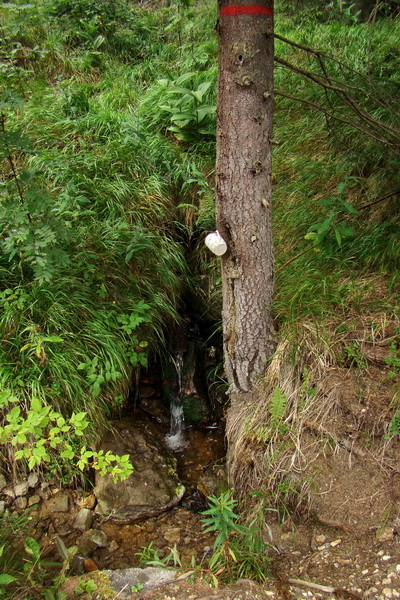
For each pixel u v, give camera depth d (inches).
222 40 91.0
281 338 116.5
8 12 228.7
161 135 181.3
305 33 219.1
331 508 100.2
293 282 129.6
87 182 156.8
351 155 158.9
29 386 117.0
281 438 109.0
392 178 148.2
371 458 102.3
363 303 121.8
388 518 95.1
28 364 120.3
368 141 158.4
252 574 92.3
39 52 211.5
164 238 158.2
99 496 117.6
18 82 194.4
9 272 128.4
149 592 86.3
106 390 129.4
